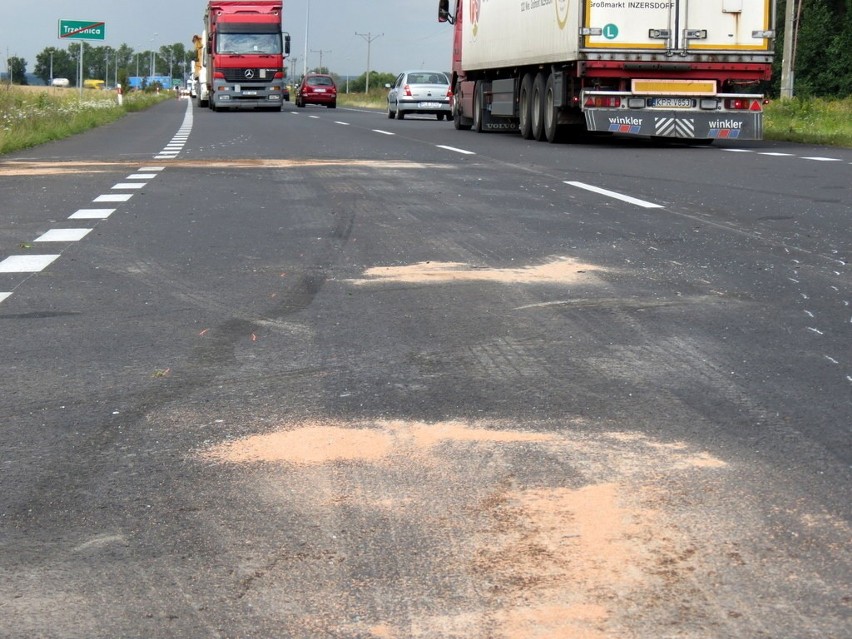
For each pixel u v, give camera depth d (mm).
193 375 5602
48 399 5223
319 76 72125
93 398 5227
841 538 3512
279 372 5633
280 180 15625
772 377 5457
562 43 24000
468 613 3051
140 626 3033
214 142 25578
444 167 18047
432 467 4203
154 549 3527
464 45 33094
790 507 3770
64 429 4777
